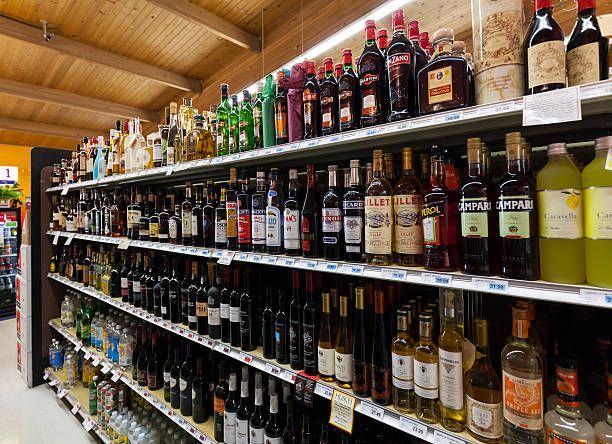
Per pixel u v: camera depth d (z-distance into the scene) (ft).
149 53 13.53
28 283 11.19
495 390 2.89
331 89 3.92
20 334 11.86
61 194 11.17
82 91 16.90
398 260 3.39
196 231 5.97
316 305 4.26
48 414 9.50
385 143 4.13
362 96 3.60
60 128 21.84
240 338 5.16
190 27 11.89
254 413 5.01
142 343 7.48
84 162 9.93
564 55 2.53
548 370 3.25
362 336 3.72
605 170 2.27
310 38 10.53
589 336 3.16
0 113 19.54
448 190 3.14
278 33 11.69
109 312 9.11
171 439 6.86
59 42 12.15
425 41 3.77
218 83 14.85
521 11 2.76
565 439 2.47
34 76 15.34
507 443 2.74
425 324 3.21
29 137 24.07
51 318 11.64
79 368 10.31
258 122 4.78
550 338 3.36
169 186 8.87
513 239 2.60
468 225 2.84
